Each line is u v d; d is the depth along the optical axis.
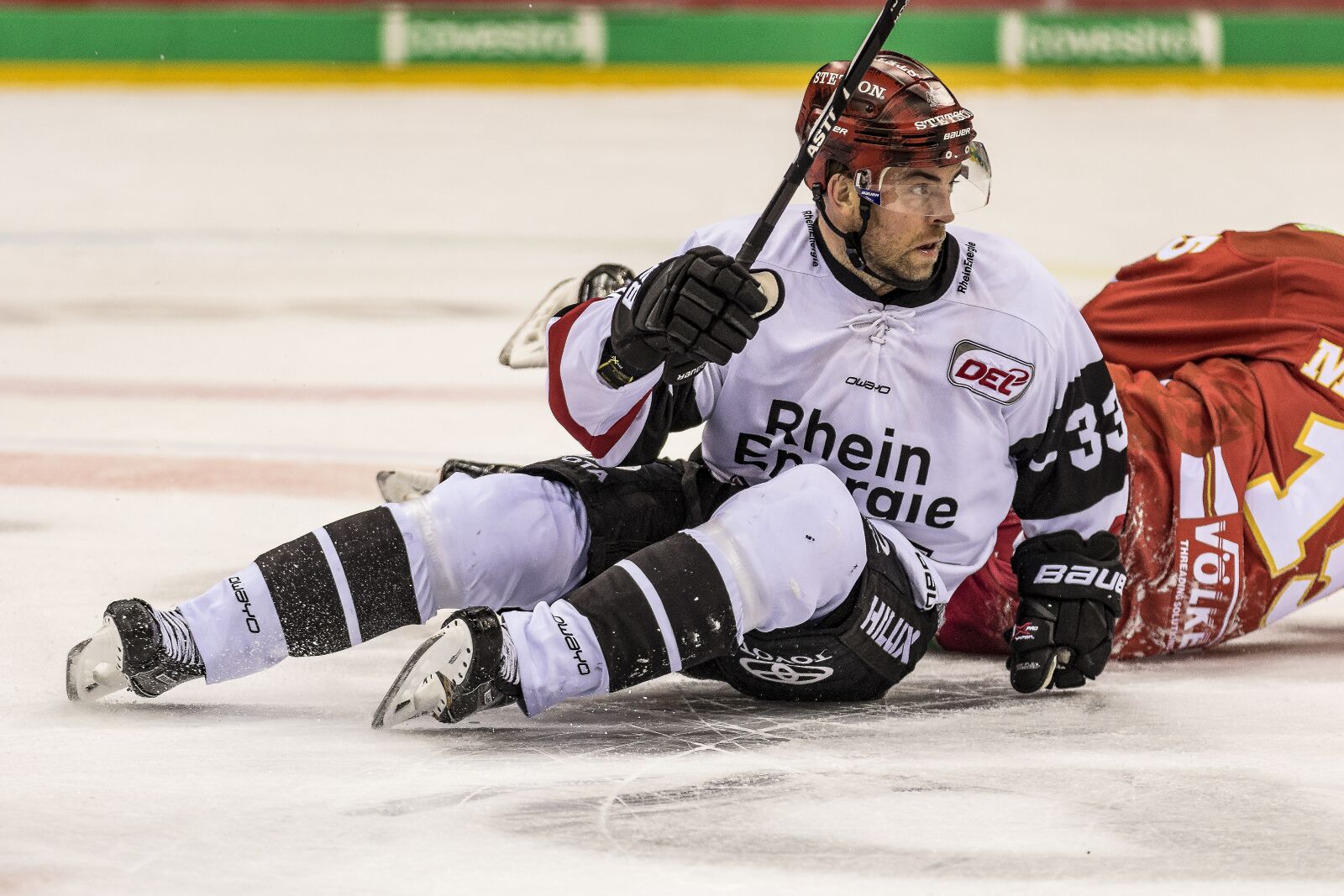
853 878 7.93
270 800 8.84
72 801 8.80
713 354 9.33
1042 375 10.48
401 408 21.66
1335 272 12.69
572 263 34.09
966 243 10.48
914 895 7.75
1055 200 42.31
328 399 22.22
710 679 11.27
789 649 10.31
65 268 33.53
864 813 8.78
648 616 9.71
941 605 10.77
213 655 9.92
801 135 10.42
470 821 8.59
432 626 12.80
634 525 10.49
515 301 30.22
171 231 38.03
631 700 10.97
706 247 9.39
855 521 9.98
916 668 11.97
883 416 10.38
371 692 11.02
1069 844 8.39
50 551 14.56
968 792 9.13
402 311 29.28
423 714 9.84
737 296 9.24
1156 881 7.96
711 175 45.84
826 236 10.30
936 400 10.39
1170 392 12.39
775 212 9.58
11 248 35.81
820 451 10.52
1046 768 9.56
